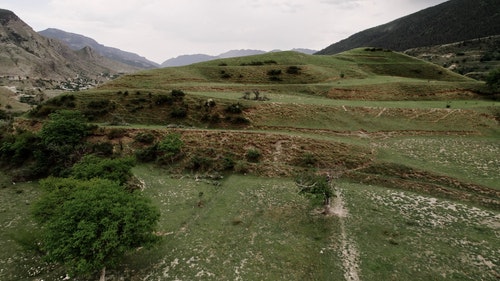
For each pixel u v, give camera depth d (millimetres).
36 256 28188
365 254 27359
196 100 68812
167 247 28766
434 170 43094
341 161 47094
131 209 25156
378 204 35969
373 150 49812
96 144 53188
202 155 50875
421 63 116188
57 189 30469
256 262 26516
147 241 25047
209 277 24656
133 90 73562
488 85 79625
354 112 64688
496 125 58344
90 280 24594
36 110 66938
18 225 33500
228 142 53344
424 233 30125
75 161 48750
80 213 24156
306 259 26875
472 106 65875
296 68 101875
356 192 39094
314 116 63156
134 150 53188
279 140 52844
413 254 27047
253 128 60250
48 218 27969
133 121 63938
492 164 44344
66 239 22594
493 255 26422
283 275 24922
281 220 33469
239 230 31594
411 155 48656
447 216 32875
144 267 26000
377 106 67375
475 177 40875
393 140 54844
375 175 43375
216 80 96750
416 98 78500
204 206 36969
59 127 51000
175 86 84000
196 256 27375
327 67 111688
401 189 40000
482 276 24125
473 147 50656
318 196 32219
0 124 68250
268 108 65438
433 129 58469
